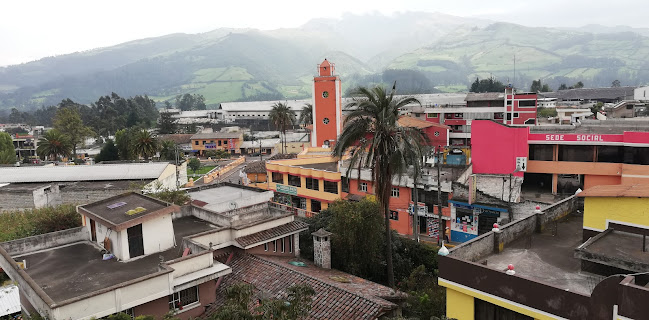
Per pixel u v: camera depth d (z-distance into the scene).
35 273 21.19
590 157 41.84
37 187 51.72
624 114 87.19
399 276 34.47
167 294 20.02
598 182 41.62
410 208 45.12
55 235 24.97
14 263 20.80
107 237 23.61
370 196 45.50
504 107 88.50
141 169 57.81
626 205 15.78
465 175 43.25
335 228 32.25
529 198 41.97
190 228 28.02
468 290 14.76
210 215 29.23
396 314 20.16
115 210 24.25
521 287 13.38
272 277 23.53
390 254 31.27
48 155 88.00
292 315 14.70
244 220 31.78
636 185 17.41
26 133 141.62
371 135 31.38
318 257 29.14
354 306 19.73
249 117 172.88
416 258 36.59
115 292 18.38
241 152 125.38
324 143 72.06
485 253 17.03
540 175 45.56
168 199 34.66
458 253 15.74
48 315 17.03
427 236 44.38
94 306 17.83
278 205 53.62
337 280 24.69
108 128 152.38
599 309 11.84
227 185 44.09
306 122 110.38
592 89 144.12
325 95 71.06
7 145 86.69
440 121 91.94
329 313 19.81
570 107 110.12
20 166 62.56
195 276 21.16
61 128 105.44
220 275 21.86
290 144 113.31
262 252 28.03
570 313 12.38
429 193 43.50
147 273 20.78
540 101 119.94
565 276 14.97
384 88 31.38
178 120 167.38
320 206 53.50
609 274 14.62
